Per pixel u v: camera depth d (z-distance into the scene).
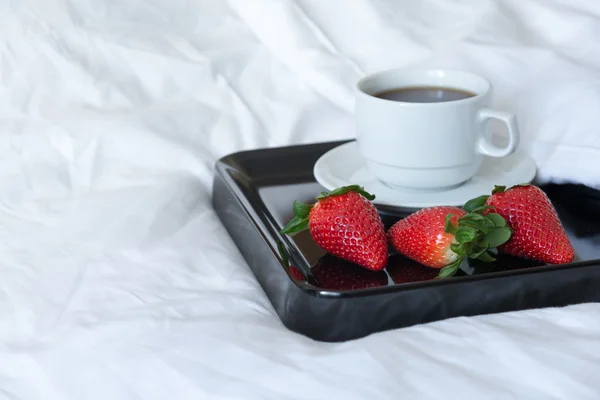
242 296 0.91
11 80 1.18
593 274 0.87
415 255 0.89
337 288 0.87
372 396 0.79
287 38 1.21
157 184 1.07
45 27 1.20
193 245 0.98
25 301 0.92
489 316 0.86
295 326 0.86
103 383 0.83
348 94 1.19
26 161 1.13
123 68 1.20
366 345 0.83
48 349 0.87
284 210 0.99
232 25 1.25
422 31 1.22
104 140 1.12
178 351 0.84
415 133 0.94
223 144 1.15
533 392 0.79
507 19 1.21
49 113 1.17
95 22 1.22
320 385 0.80
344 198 0.89
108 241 0.98
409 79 1.01
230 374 0.82
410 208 0.95
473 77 0.99
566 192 1.02
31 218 1.04
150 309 0.89
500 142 1.06
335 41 1.22
